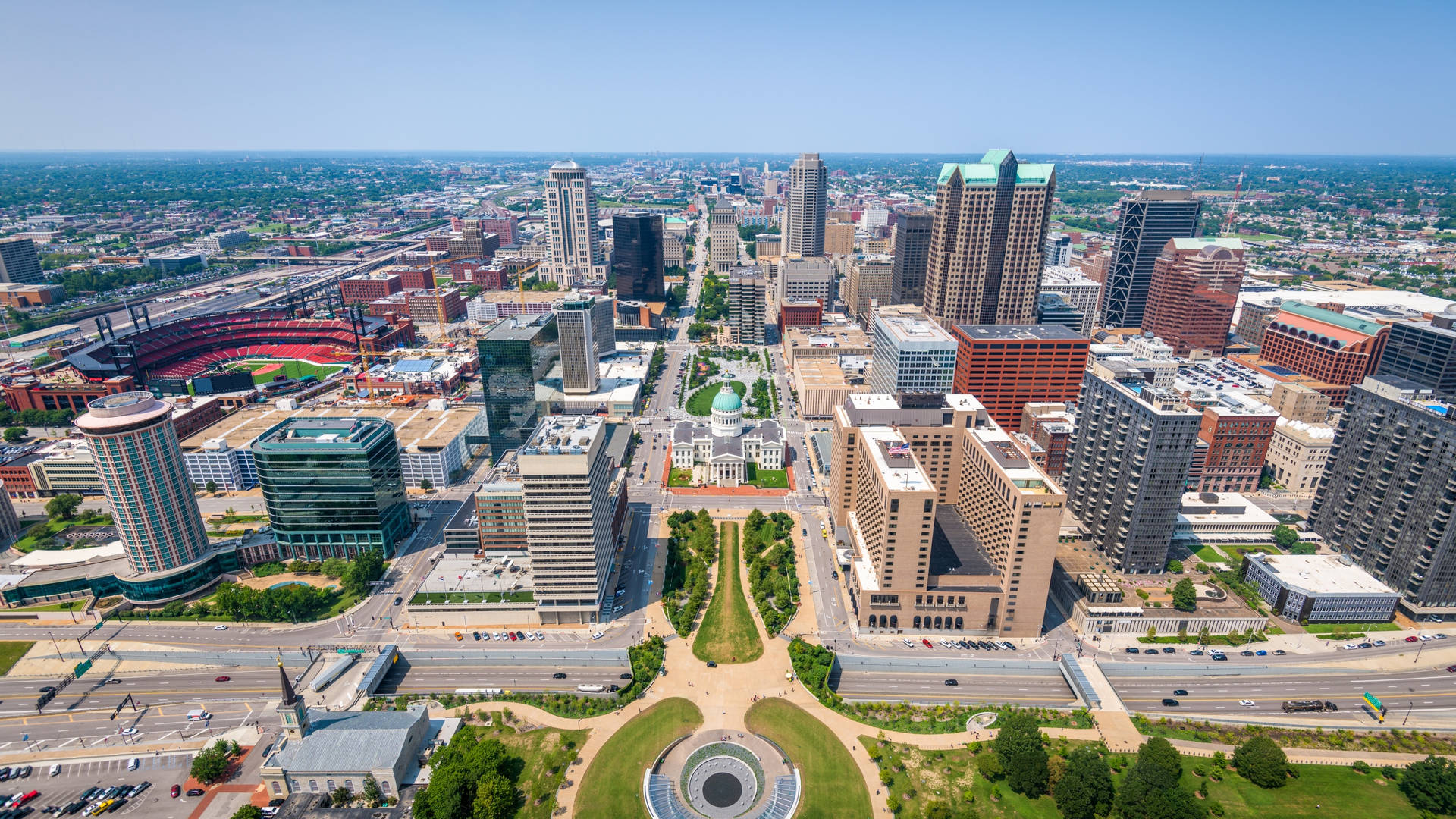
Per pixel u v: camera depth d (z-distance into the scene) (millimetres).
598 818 189500
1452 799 184500
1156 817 181250
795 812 190875
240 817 182375
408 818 186750
